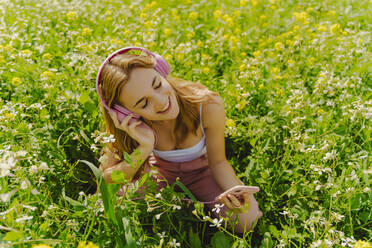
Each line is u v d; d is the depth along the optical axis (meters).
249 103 3.25
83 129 2.74
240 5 5.30
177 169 2.36
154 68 1.96
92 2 5.68
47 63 3.67
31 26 4.66
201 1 5.64
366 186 2.12
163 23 5.08
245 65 3.48
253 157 2.64
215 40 4.22
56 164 2.48
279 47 3.89
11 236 1.51
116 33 4.58
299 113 2.75
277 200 2.30
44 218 2.03
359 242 1.54
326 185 2.17
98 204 2.01
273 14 5.39
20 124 2.51
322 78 2.85
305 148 2.53
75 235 1.95
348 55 3.60
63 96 2.88
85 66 3.22
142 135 2.06
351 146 2.62
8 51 3.48
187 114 2.13
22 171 1.96
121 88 1.84
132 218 1.98
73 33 4.01
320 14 5.32
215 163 2.33
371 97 3.11
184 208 2.22
